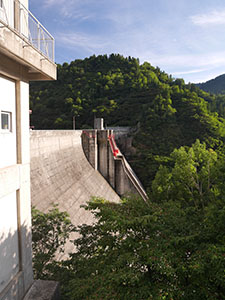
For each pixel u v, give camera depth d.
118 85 130.88
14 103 10.48
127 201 11.95
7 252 9.73
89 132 47.59
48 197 25.62
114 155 52.84
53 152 31.28
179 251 8.75
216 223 10.37
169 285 8.19
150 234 9.55
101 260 10.52
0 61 8.80
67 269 13.38
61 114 112.00
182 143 77.88
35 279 13.20
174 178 35.44
